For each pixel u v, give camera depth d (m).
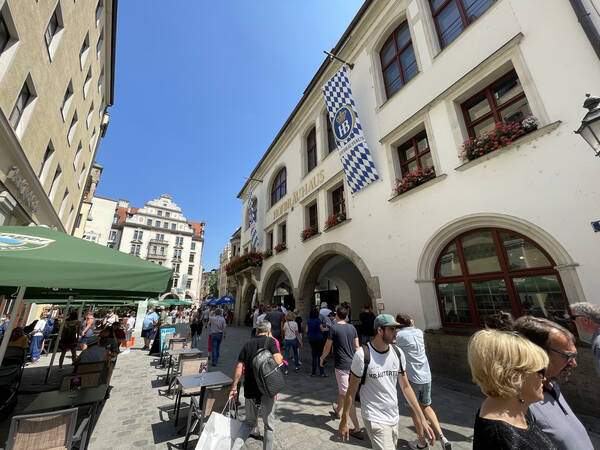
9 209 6.22
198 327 10.05
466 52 6.43
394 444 2.18
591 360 3.78
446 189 6.31
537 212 4.74
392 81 8.99
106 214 32.94
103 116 17.22
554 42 4.91
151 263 3.27
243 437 2.22
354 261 8.88
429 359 5.90
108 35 12.85
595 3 4.37
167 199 53.44
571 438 1.43
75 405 3.15
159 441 3.41
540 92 4.97
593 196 4.16
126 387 5.68
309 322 6.53
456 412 3.98
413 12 8.12
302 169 13.45
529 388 1.12
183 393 3.87
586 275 4.09
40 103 6.75
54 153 8.52
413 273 6.76
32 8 5.70
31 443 2.25
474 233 5.86
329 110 10.04
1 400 4.39
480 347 1.17
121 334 8.74
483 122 6.18
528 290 4.91
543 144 4.82
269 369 2.86
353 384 2.38
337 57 10.68
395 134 8.00
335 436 3.43
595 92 4.33
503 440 0.97
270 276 15.78
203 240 54.81
